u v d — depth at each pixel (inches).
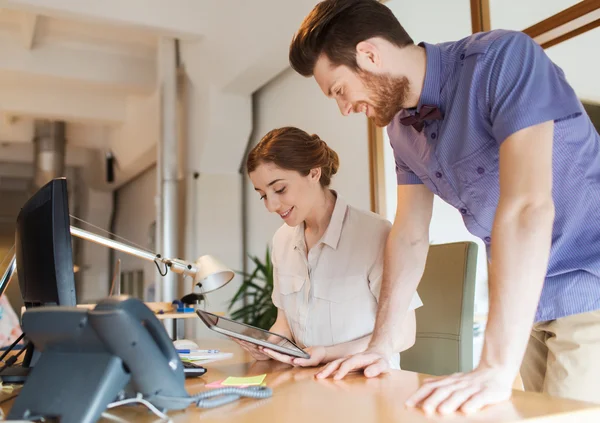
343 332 67.1
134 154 317.1
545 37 103.2
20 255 56.7
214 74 209.2
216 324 51.5
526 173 39.6
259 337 55.7
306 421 31.4
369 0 45.6
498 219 39.6
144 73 266.8
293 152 65.5
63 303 48.0
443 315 73.7
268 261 176.1
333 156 72.4
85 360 31.7
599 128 107.5
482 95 44.5
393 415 32.4
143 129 296.7
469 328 72.1
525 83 41.3
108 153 375.2
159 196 225.3
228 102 211.6
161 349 34.0
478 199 50.1
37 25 234.8
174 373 34.0
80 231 67.2
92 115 319.3
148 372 32.4
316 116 179.3
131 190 400.2
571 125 45.5
